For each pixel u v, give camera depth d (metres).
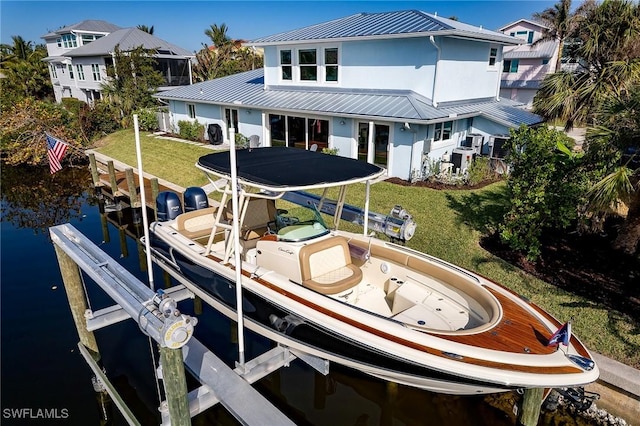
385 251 5.95
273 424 3.77
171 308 3.67
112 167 12.38
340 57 15.02
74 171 17.16
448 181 12.45
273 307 4.90
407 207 10.37
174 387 3.72
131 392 5.37
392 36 12.99
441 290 5.43
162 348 3.62
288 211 10.48
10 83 34.53
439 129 13.66
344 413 5.19
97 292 7.75
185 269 6.27
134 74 24.81
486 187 12.02
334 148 14.68
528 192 7.26
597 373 3.94
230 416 4.98
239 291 4.55
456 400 5.20
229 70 34.38
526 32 30.08
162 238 6.78
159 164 16.16
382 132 13.45
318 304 4.68
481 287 5.03
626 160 6.65
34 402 5.25
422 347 4.11
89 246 5.65
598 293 6.47
